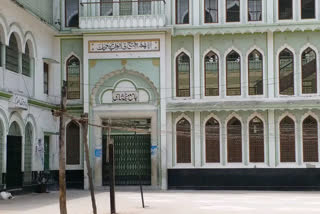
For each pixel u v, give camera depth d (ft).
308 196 56.80
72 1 69.21
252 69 66.85
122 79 67.41
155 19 65.41
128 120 68.13
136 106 66.95
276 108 65.00
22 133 57.16
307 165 65.41
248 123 66.59
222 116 66.90
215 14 67.36
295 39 66.39
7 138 53.62
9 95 52.60
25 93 59.21
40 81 63.52
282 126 66.44
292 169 65.62
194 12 67.26
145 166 67.87
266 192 62.85
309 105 64.54
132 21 65.77
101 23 66.03
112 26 65.87
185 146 67.10
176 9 67.72
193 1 67.41
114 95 67.31
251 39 66.85
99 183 66.49
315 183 65.26
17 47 57.77
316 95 65.51
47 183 63.10
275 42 66.59
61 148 32.53
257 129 66.59
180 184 66.54
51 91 67.46
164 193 61.21
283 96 65.92
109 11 67.46
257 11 67.00
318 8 66.03
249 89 66.54
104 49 67.05
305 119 66.13
